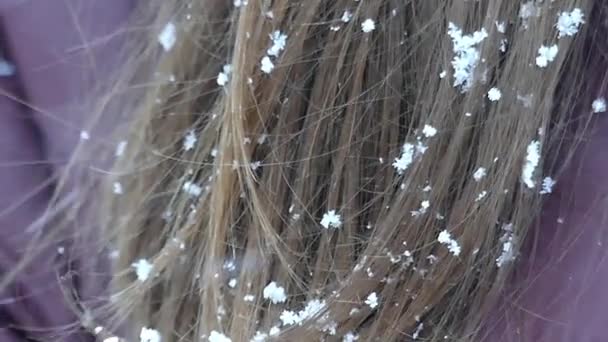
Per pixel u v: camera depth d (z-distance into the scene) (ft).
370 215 0.94
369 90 0.91
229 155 0.92
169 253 0.96
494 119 0.91
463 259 0.95
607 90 0.94
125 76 0.95
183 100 0.93
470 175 0.92
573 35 0.92
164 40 0.93
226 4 0.91
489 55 0.89
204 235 0.95
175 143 0.94
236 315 0.95
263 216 0.93
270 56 0.90
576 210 0.96
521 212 0.95
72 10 0.96
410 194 0.93
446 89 0.90
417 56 0.90
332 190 0.93
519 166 0.93
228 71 0.91
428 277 0.95
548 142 0.95
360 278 0.95
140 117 0.95
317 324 0.95
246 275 0.95
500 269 0.96
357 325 0.96
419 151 0.92
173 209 0.96
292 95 0.91
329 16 0.90
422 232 0.94
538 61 0.90
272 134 0.92
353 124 0.92
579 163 0.95
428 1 0.89
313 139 0.92
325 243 0.94
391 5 0.90
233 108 0.90
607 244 0.96
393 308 0.96
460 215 0.93
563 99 0.94
